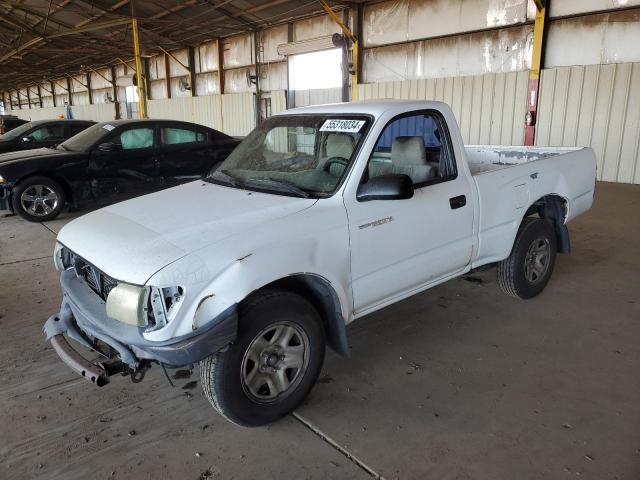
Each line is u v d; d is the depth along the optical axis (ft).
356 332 12.20
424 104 10.81
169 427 8.70
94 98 107.65
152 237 8.30
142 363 7.86
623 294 14.25
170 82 76.43
